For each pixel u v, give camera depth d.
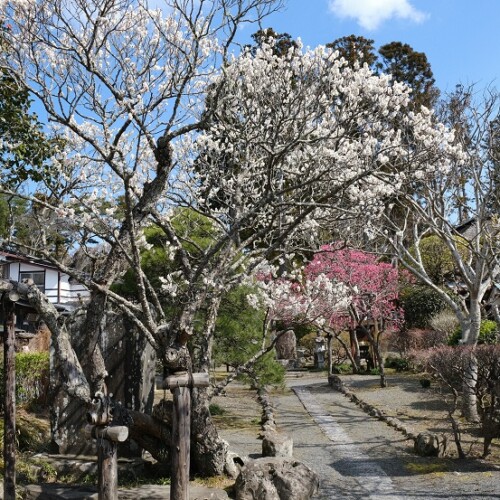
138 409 7.72
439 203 12.77
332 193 6.59
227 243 7.11
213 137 8.52
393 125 9.09
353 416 12.11
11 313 5.76
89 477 7.04
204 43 6.77
